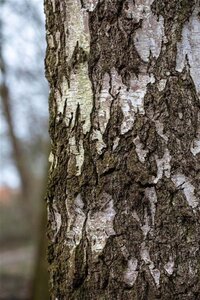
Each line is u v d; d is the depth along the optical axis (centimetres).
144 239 120
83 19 125
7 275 776
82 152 125
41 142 985
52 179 130
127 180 121
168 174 120
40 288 466
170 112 121
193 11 123
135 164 121
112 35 123
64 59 128
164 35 122
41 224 472
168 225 120
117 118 122
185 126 121
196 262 120
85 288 124
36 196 1141
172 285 120
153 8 122
